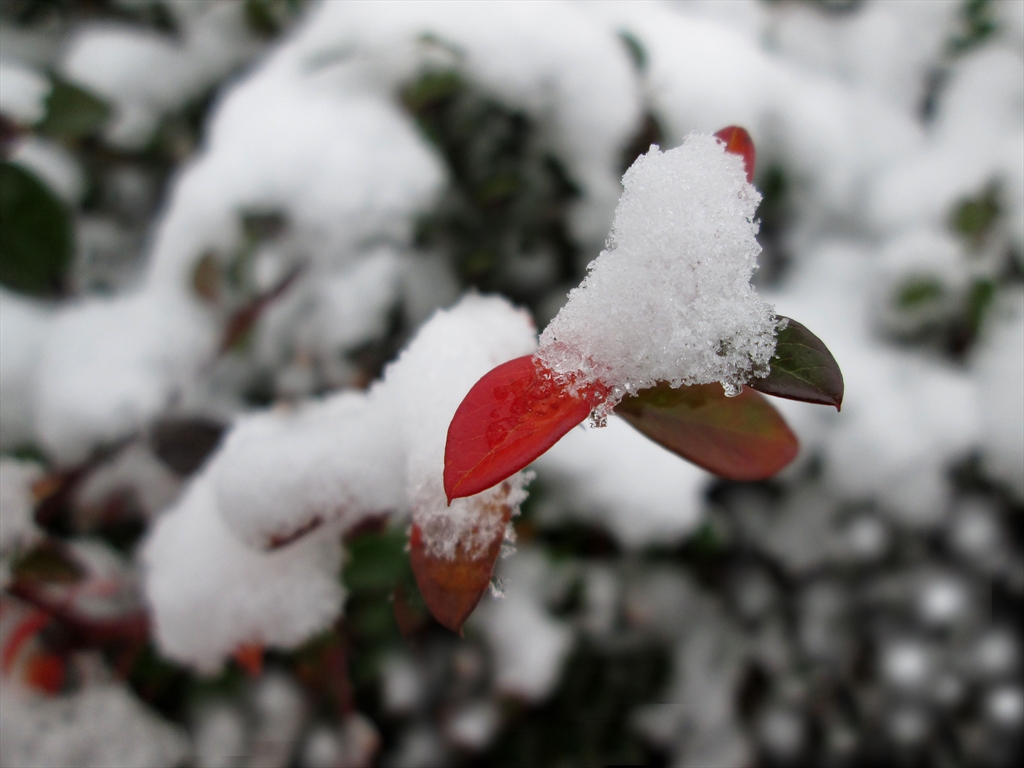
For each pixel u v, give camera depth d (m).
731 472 0.17
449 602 0.17
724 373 0.16
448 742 0.30
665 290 0.16
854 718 0.39
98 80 0.32
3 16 0.35
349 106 0.28
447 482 0.15
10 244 0.26
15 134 0.28
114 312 0.27
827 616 0.37
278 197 0.27
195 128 0.33
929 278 0.36
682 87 0.34
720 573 0.35
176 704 0.25
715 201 0.16
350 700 0.25
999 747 0.39
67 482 0.24
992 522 0.36
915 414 0.34
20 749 0.23
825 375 0.16
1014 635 0.38
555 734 0.32
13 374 0.26
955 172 0.39
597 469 0.29
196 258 0.27
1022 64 0.42
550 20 0.30
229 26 0.35
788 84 0.38
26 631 0.23
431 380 0.18
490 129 0.30
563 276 0.33
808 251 0.39
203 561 0.21
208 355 0.27
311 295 0.27
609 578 0.32
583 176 0.31
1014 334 0.35
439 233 0.31
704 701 0.35
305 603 0.21
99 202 0.31
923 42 0.45
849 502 0.35
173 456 0.24
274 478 0.19
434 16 0.30
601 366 0.16
